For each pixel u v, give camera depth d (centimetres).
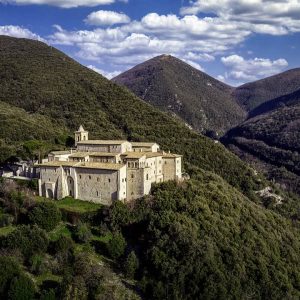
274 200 18550
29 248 9331
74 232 10219
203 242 9769
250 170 19900
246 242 10831
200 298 8925
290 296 10088
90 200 11481
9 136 17912
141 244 10131
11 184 12338
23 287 8181
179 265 9244
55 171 11862
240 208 12319
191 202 11044
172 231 9838
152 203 10794
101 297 8225
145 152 12469
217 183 13488
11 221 10725
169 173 12300
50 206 10481
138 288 8956
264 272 10144
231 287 9312
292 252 11931
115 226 10412
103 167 11181
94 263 9175
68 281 8319
